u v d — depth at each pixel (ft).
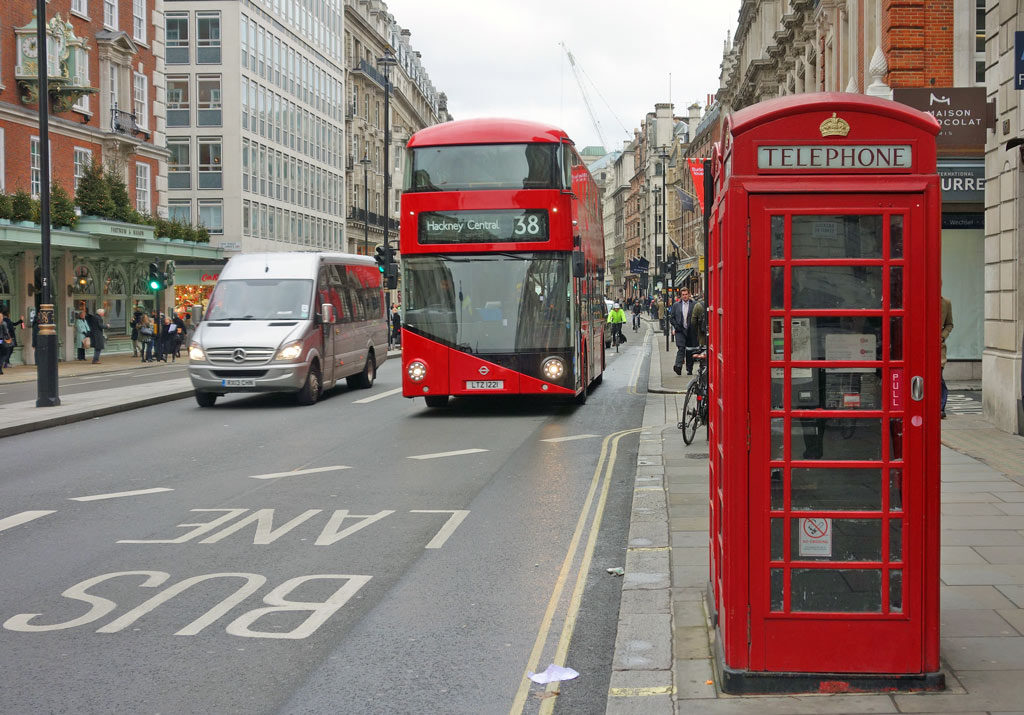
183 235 140.46
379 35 266.36
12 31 113.09
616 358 117.39
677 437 43.73
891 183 14.32
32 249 112.88
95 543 25.88
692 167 54.19
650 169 390.01
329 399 68.80
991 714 13.46
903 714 13.50
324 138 222.28
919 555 14.39
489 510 29.55
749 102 158.71
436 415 56.24
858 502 14.55
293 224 201.05
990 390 43.83
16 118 112.27
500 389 53.47
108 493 33.17
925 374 14.38
